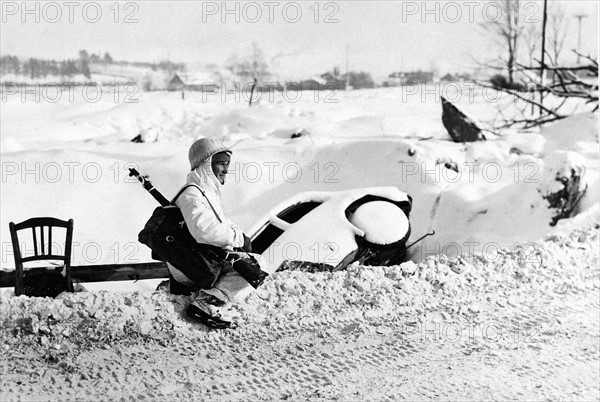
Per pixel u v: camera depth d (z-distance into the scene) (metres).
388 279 6.04
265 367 4.75
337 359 4.95
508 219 11.78
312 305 5.54
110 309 4.96
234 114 26.97
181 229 4.73
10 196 11.73
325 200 9.95
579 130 15.30
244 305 5.30
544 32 20.75
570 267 6.97
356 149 13.52
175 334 4.96
